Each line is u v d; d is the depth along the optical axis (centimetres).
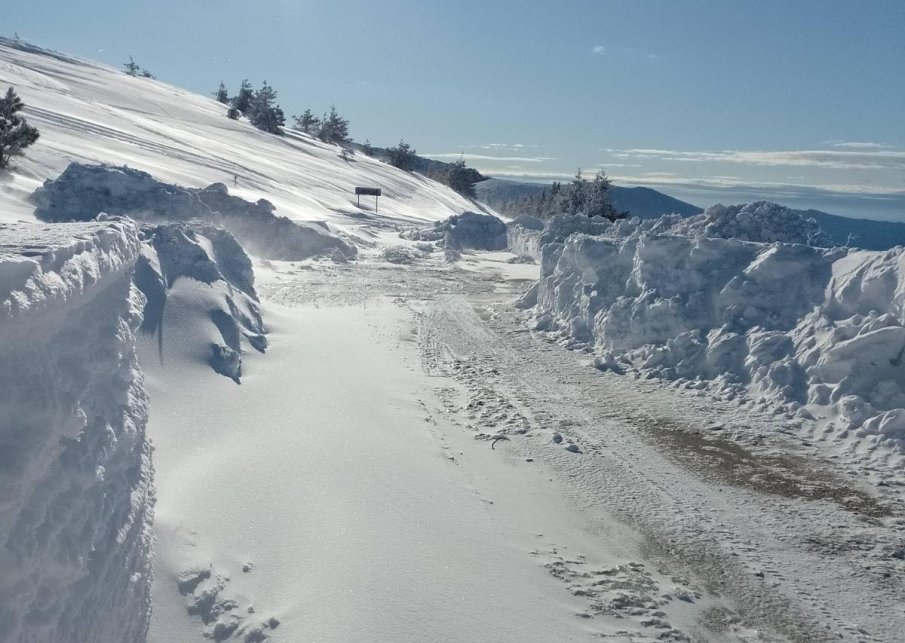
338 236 3391
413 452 845
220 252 1425
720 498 786
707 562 649
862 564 652
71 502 289
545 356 1438
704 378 1223
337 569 551
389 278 2583
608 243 1645
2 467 236
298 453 776
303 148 8719
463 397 1130
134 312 439
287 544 582
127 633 377
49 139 4003
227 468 704
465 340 1564
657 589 597
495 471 833
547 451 909
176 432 782
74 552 284
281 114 9444
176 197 2819
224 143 7006
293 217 4384
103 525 332
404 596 530
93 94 7075
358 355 1298
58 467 284
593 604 568
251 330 1230
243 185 5012
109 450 343
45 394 270
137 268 1059
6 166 2973
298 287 2200
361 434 872
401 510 677
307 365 1159
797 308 1226
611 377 1283
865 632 552
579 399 1145
